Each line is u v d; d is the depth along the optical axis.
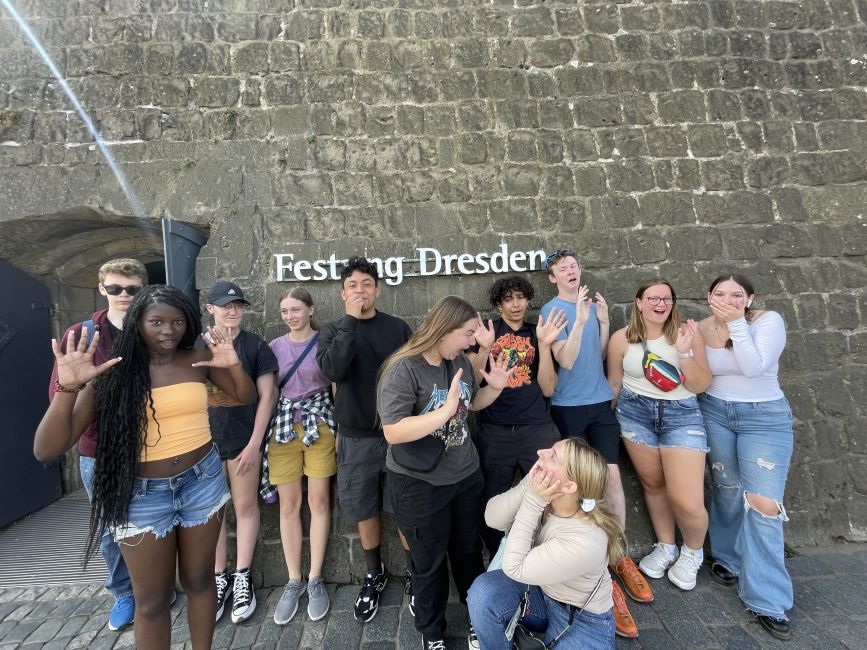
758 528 2.27
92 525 1.62
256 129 3.00
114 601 2.58
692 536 2.50
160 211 2.91
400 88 3.09
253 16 3.09
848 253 3.09
